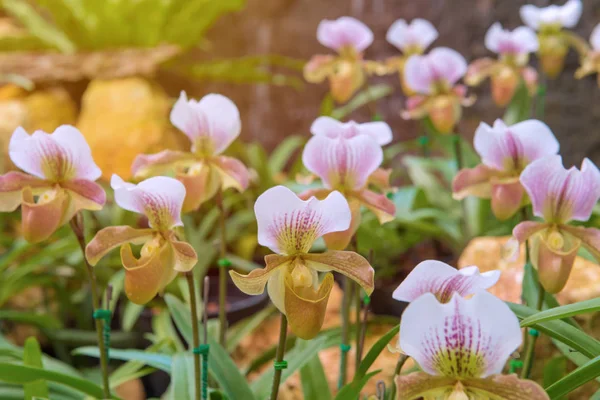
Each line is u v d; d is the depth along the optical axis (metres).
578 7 1.62
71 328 1.95
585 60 1.60
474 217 1.66
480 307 0.93
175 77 2.54
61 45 2.46
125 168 2.13
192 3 2.34
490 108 2.25
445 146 1.86
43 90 2.45
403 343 0.94
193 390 1.14
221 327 1.21
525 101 1.79
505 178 1.12
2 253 1.98
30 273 1.78
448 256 1.89
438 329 0.94
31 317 1.58
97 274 1.80
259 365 1.33
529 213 1.39
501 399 0.94
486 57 2.23
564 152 2.14
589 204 1.04
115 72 2.30
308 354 1.18
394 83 2.49
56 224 1.07
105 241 1.04
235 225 1.91
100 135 2.16
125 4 2.29
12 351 1.24
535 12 1.66
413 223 1.67
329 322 1.57
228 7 2.38
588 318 1.23
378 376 1.34
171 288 1.63
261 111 2.73
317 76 1.58
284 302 0.99
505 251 1.05
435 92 1.47
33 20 2.53
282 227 0.98
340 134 1.09
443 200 1.83
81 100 2.49
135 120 2.18
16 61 2.34
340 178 1.10
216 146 1.16
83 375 1.67
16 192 1.07
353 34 1.53
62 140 1.06
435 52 1.43
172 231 1.04
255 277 0.98
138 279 1.03
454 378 0.95
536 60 2.13
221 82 2.68
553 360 1.19
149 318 1.69
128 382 1.75
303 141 2.19
